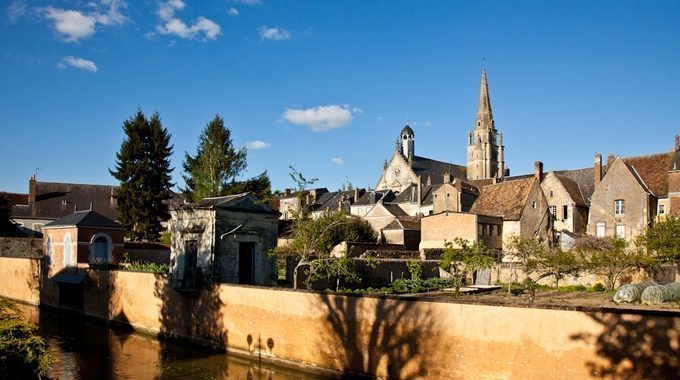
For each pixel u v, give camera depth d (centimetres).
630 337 1155
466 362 1388
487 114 11169
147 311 2469
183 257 2270
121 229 3616
